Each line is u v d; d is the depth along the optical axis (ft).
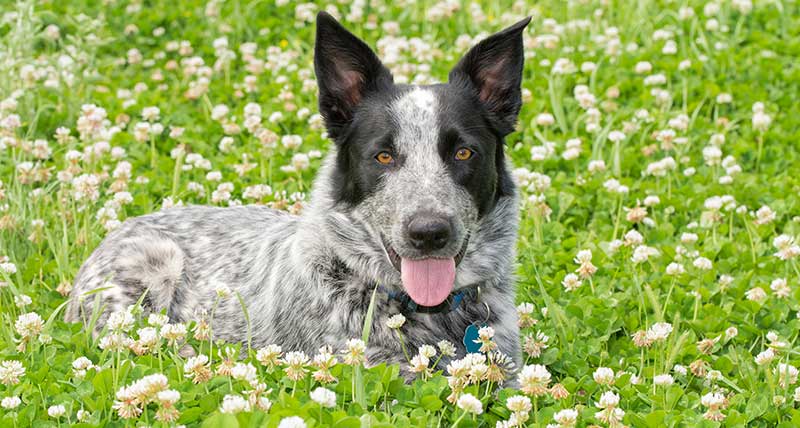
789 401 19.35
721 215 28.78
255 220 25.20
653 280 25.55
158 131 34.30
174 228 25.34
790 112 37.81
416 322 20.52
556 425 17.01
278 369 19.11
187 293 23.90
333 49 20.89
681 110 37.63
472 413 17.83
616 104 38.04
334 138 21.27
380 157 20.18
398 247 19.36
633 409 19.10
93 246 27.09
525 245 27.12
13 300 23.73
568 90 40.09
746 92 38.86
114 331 20.56
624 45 44.73
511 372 20.35
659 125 36.04
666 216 29.43
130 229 25.26
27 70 37.45
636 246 27.09
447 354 19.60
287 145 33.12
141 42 46.85
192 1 50.88
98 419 17.15
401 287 20.49
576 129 35.94
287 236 22.81
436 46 44.39
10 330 21.09
